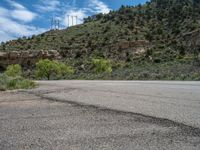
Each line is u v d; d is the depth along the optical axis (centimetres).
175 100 1015
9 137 534
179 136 521
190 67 3872
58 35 12781
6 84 1895
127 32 10556
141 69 4959
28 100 1137
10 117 745
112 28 11656
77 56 9838
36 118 721
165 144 475
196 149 447
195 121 641
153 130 570
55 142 495
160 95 1200
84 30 12688
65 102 1032
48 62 7244
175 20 10512
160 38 9200
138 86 1861
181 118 677
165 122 639
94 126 615
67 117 725
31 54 10069
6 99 1197
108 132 561
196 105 883
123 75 4328
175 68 4100
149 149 451
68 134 549
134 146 467
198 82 2281
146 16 12119
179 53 7250
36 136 537
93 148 460
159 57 7344
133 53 8894
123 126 611
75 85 2175
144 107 862
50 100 1112
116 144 479
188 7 11450
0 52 10194
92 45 10200
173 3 12825
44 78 7231
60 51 10331
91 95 1274
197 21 9694
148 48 8719
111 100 1059
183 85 1867
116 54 9206
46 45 11412
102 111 805
